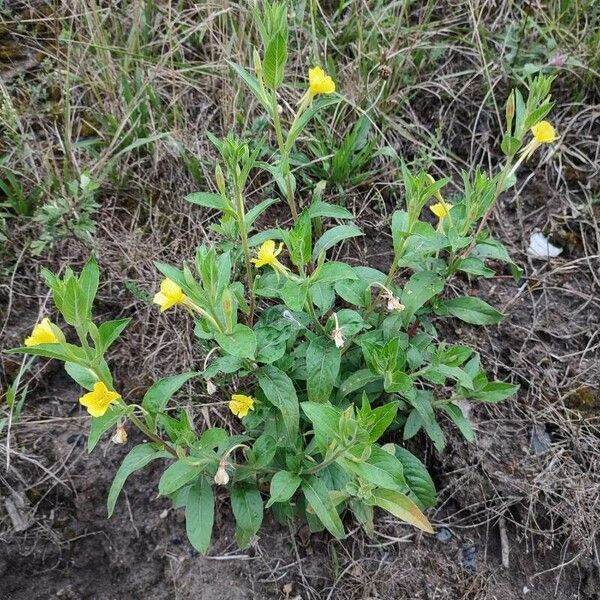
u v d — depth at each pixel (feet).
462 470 8.05
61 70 9.49
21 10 10.26
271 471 6.82
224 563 7.43
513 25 10.83
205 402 8.05
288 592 7.32
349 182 9.67
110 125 9.51
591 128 10.50
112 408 5.53
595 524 7.88
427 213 9.97
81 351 5.05
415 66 10.48
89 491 7.65
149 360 8.27
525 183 10.21
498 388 7.00
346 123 10.05
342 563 7.52
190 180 9.50
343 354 7.43
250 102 9.83
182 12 10.30
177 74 9.92
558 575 7.75
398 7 11.12
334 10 11.07
